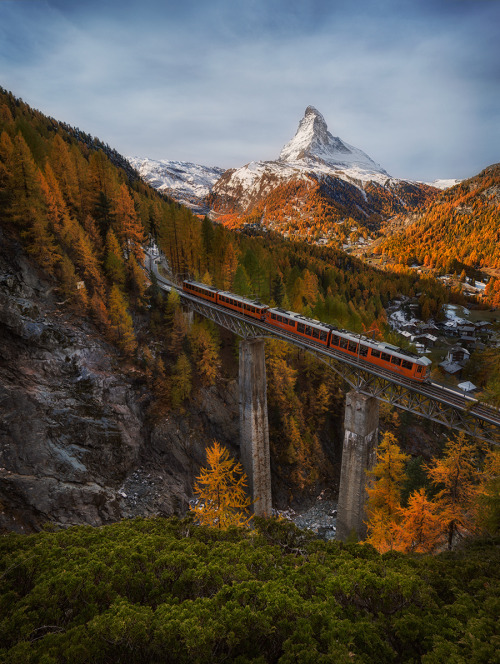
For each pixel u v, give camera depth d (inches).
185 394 2010.3
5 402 1423.5
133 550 580.4
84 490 1461.6
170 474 1840.6
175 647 389.1
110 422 1707.7
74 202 2351.1
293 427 2309.3
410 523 921.5
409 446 2524.6
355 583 490.0
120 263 2124.8
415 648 408.5
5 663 354.0
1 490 1274.6
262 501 2085.4
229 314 2073.1
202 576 505.4
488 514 727.1
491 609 425.4
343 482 1638.8
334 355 1585.9
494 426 1182.3
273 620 429.4
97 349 1835.6
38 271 1828.2
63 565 530.9
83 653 373.4
